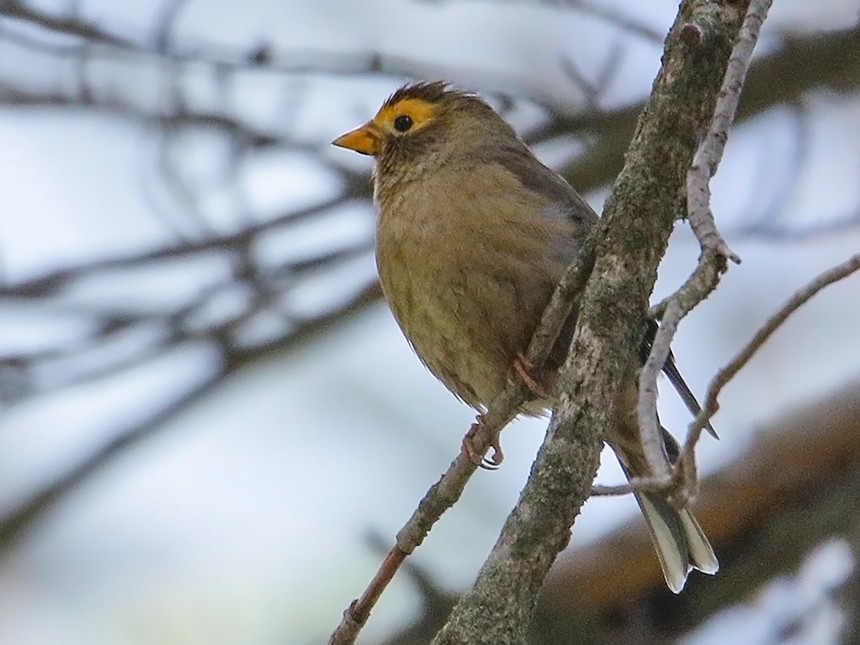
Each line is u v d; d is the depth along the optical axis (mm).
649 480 5895
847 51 11602
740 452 12922
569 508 6758
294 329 12305
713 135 6332
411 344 10492
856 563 12133
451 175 9961
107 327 12094
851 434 12727
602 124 11766
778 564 12664
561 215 9828
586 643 12453
